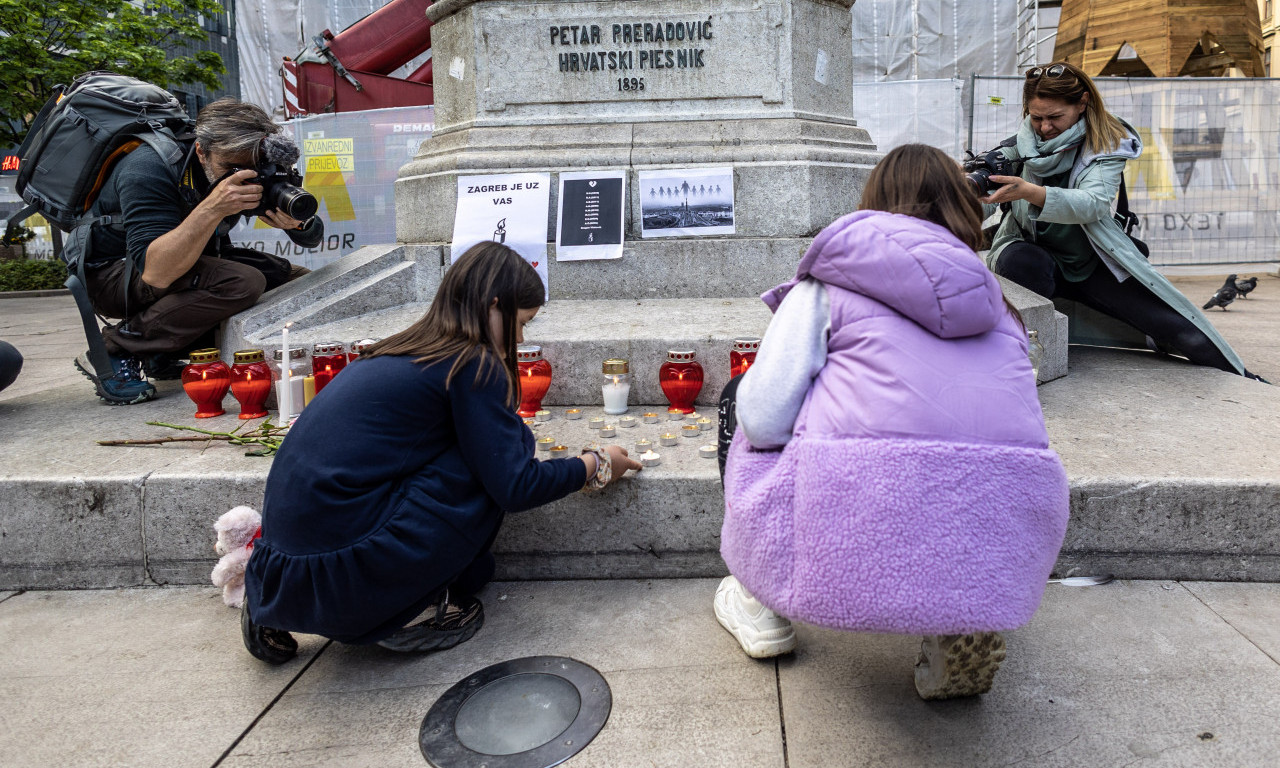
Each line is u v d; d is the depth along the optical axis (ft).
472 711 5.78
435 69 13.91
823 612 4.64
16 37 44.19
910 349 4.66
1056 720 5.48
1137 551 7.32
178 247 10.12
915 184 5.17
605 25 12.59
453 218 12.59
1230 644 6.29
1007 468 4.54
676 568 7.75
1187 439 8.34
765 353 5.07
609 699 5.86
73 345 22.85
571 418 9.50
